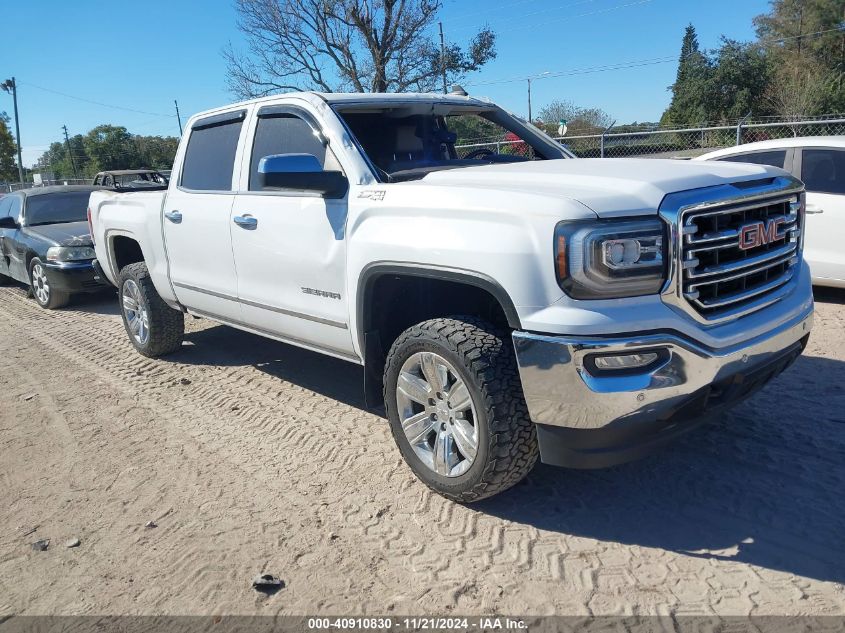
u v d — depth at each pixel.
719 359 2.84
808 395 4.34
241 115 4.60
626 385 2.68
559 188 2.97
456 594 2.72
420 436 3.41
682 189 2.85
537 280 2.76
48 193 10.42
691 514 3.16
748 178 3.12
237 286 4.61
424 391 3.34
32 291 9.61
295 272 4.05
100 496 3.69
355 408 4.70
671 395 2.76
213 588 2.85
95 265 6.76
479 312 3.59
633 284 2.71
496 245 2.88
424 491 3.52
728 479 3.43
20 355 6.71
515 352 2.84
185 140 5.20
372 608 2.68
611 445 2.83
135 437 4.44
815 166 6.61
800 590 2.61
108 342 6.98
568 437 2.84
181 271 5.23
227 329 7.04
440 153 4.79
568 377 2.71
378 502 3.44
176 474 3.89
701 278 2.81
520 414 2.98
